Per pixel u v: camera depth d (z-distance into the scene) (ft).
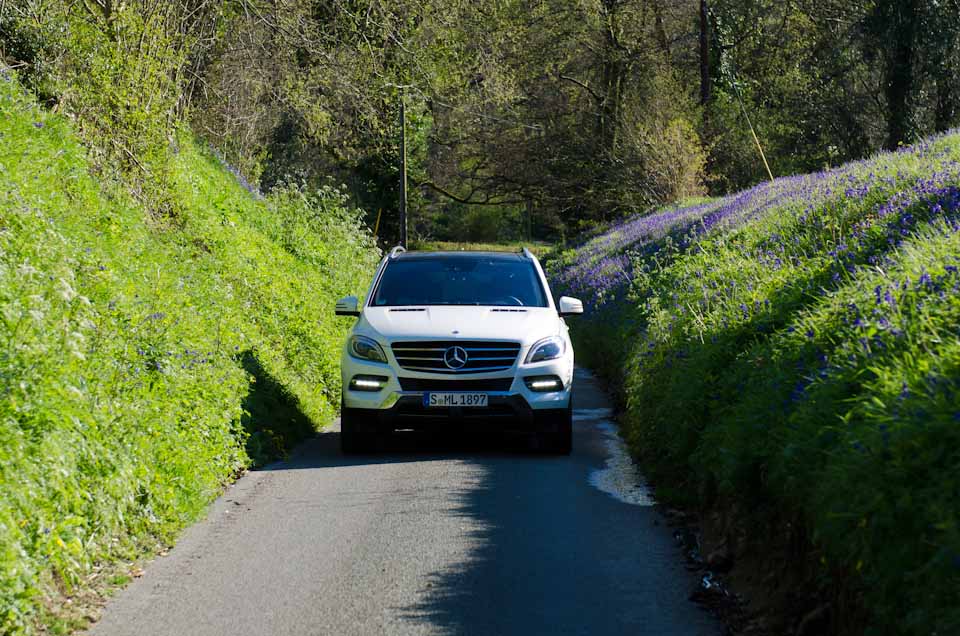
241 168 84.89
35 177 33.17
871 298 21.39
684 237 64.59
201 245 48.65
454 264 36.86
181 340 30.37
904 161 47.19
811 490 16.25
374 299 35.24
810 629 15.30
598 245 110.83
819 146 147.64
